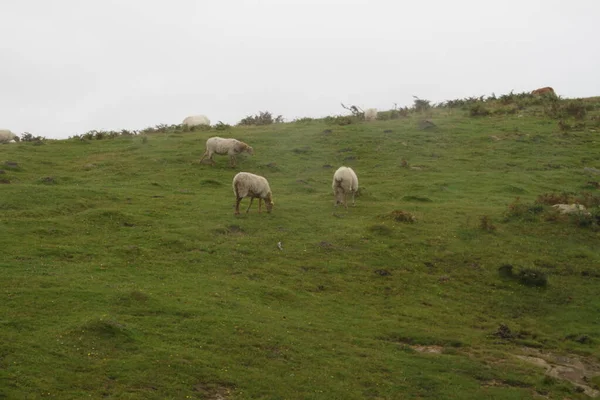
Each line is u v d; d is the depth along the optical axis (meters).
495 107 54.09
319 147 41.84
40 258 20.61
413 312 19.91
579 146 41.75
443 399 14.86
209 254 22.61
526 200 31.00
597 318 20.05
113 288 18.48
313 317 18.80
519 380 15.96
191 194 30.69
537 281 22.05
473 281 22.38
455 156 39.91
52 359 14.26
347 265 22.80
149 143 42.38
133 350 15.20
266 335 16.91
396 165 38.16
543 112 51.16
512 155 39.97
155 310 17.42
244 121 54.69
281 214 27.62
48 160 37.38
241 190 26.62
